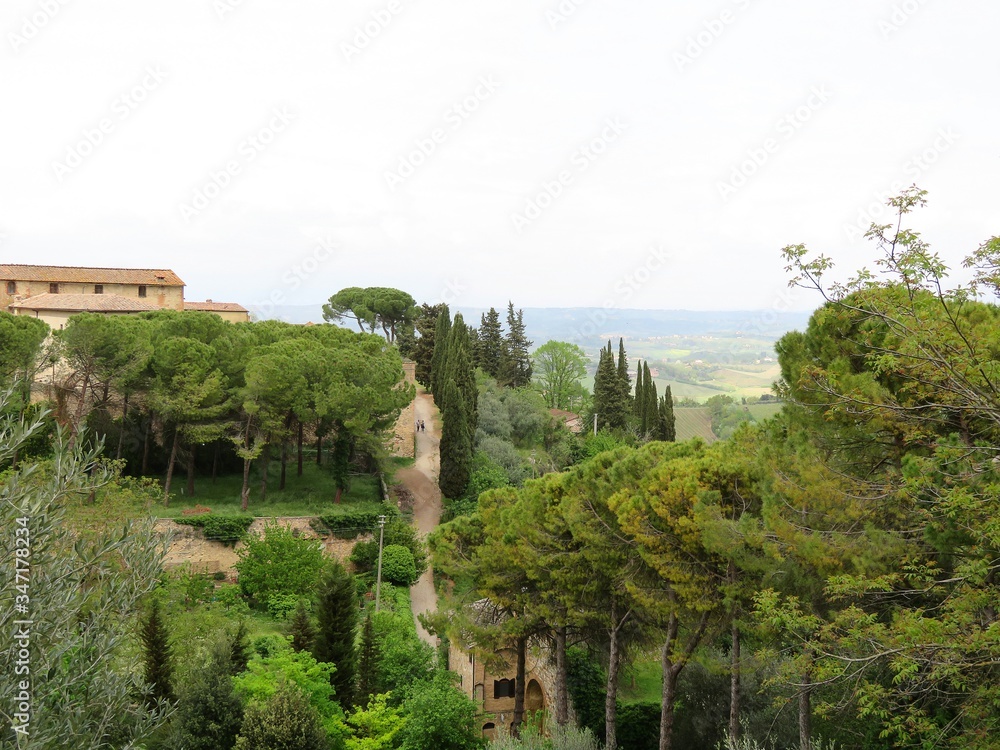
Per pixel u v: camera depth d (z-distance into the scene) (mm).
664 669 22656
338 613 26266
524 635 28266
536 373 92188
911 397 15062
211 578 42438
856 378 15117
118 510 30828
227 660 22031
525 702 36312
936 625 12078
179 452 50000
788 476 16875
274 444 53781
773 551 16750
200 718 18344
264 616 38312
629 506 20984
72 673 10617
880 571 14820
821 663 14391
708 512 18375
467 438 56469
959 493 11922
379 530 48188
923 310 13102
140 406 48281
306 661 22938
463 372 62000
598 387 75938
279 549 40594
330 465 58875
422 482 60156
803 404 16906
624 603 25109
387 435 53000
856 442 16359
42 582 10141
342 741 22172
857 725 20375
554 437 72875
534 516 26250
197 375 45781
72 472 10758
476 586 29766
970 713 12609
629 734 27969
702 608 19828
